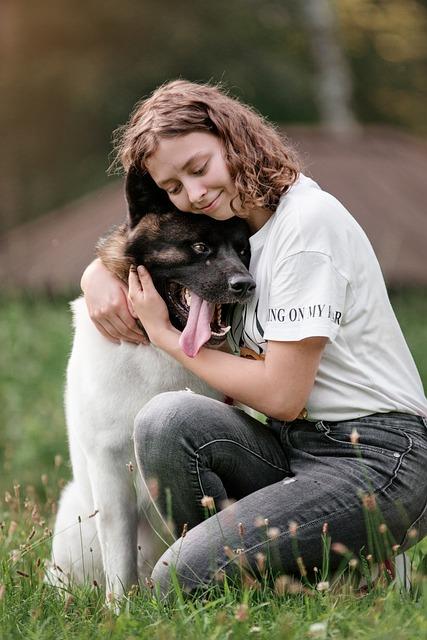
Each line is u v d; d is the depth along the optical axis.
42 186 29.02
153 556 5.73
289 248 4.69
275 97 28.80
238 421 4.88
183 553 4.61
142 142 4.88
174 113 4.77
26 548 5.39
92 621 4.42
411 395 4.81
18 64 29.52
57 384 11.04
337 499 4.61
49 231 19.41
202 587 4.50
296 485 4.67
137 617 4.35
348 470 4.66
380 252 15.97
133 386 5.41
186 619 4.04
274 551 4.55
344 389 4.74
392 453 4.68
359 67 32.31
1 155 29.12
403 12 32.31
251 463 4.88
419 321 13.80
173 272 5.32
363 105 32.75
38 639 4.15
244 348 5.05
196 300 5.18
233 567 4.56
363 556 4.67
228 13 29.31
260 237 4.99
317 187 5.05
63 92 29.08
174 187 4.95
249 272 5.06
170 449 4.74
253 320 4.93
